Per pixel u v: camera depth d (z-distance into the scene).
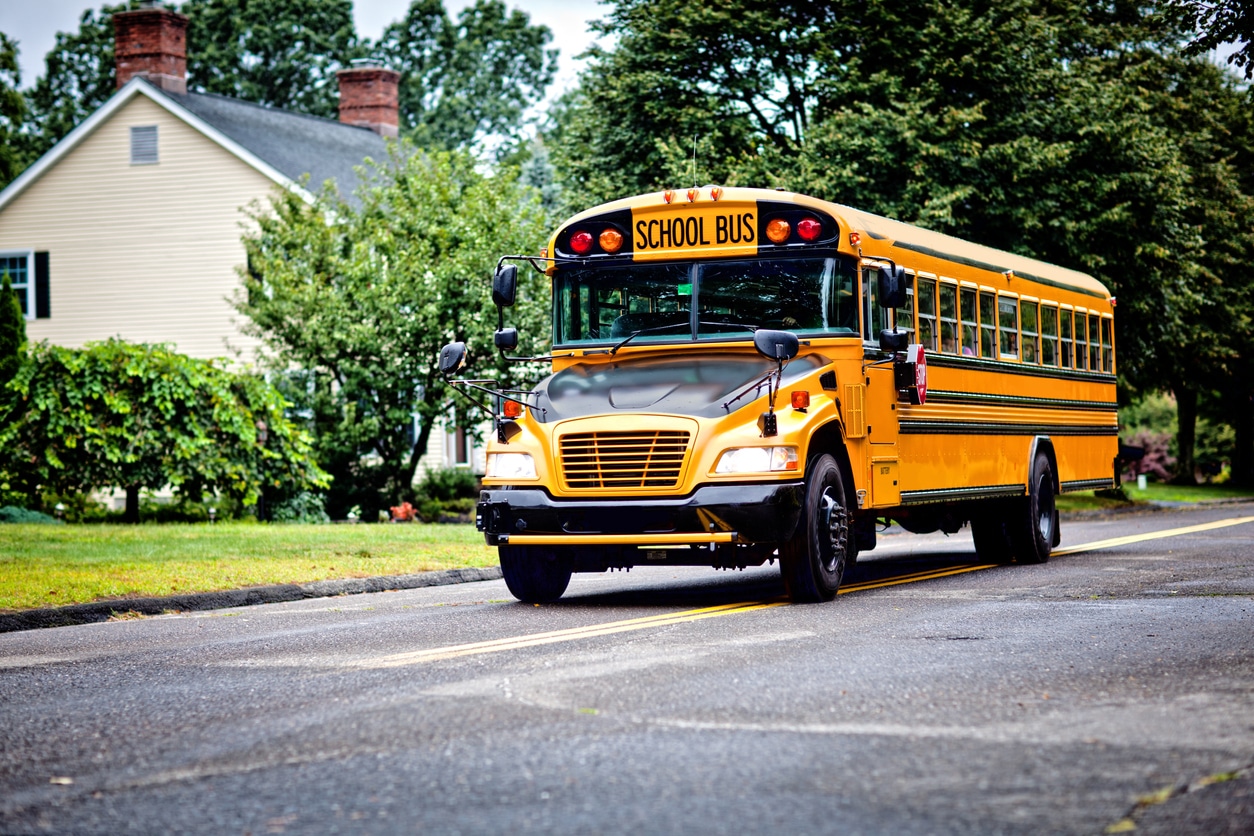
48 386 22.41
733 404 11.38
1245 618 10.12
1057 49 32.34
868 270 12.54
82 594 12.39
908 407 13.23
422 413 27.23
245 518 24.70
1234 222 37.78
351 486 28.39
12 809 5.25
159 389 22.58
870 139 27.70
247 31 68.00
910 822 4.86
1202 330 38.94
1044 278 17.19
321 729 6.52
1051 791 5.23
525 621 10.70
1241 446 53.12
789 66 31.22
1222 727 6.29
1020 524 16.16
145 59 40.41
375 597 13.70
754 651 8.70
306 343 27.20
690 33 31.06
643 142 31.38
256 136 39.12
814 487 11.65
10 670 8.71
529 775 5.57
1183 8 16.25
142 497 31.25
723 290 12.38
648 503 11.20
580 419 11.52
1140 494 42.75
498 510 11.62
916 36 29.52
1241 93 40.00
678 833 4.78
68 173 39.16
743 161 29.28
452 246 27.81
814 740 6.11
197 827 4.96
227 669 8.46
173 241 38.28
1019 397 16.09
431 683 7.68
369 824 4.95
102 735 6.55
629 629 9.98
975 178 28.53
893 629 9.73
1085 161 30.06
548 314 27.42
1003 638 9.19
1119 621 10.05
